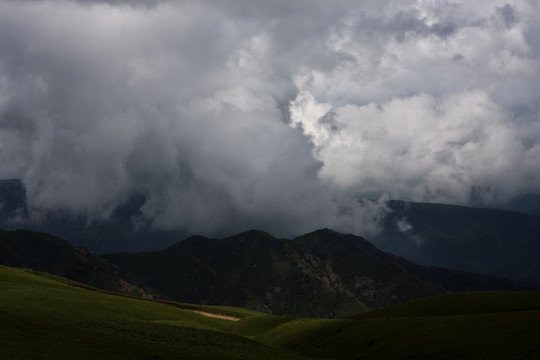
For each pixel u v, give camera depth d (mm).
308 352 107938
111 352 69062
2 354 56344
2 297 113000
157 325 109562
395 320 107938
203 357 79312
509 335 80938
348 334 109625
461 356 79562
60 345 65562
